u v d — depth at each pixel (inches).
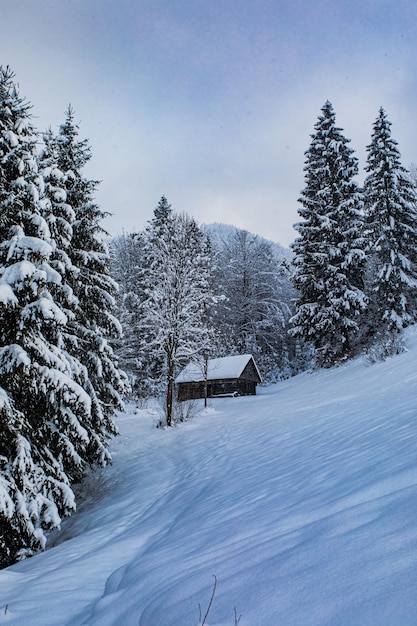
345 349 1058.1
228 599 89.1
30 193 346.3
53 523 322.3
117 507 368.5
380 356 852.0
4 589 179.8
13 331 325.1
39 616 133.3
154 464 519.8
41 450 368.5
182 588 107.3
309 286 1095.6
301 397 829.8
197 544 156.6
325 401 650.2
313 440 338.0
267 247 1968.5
